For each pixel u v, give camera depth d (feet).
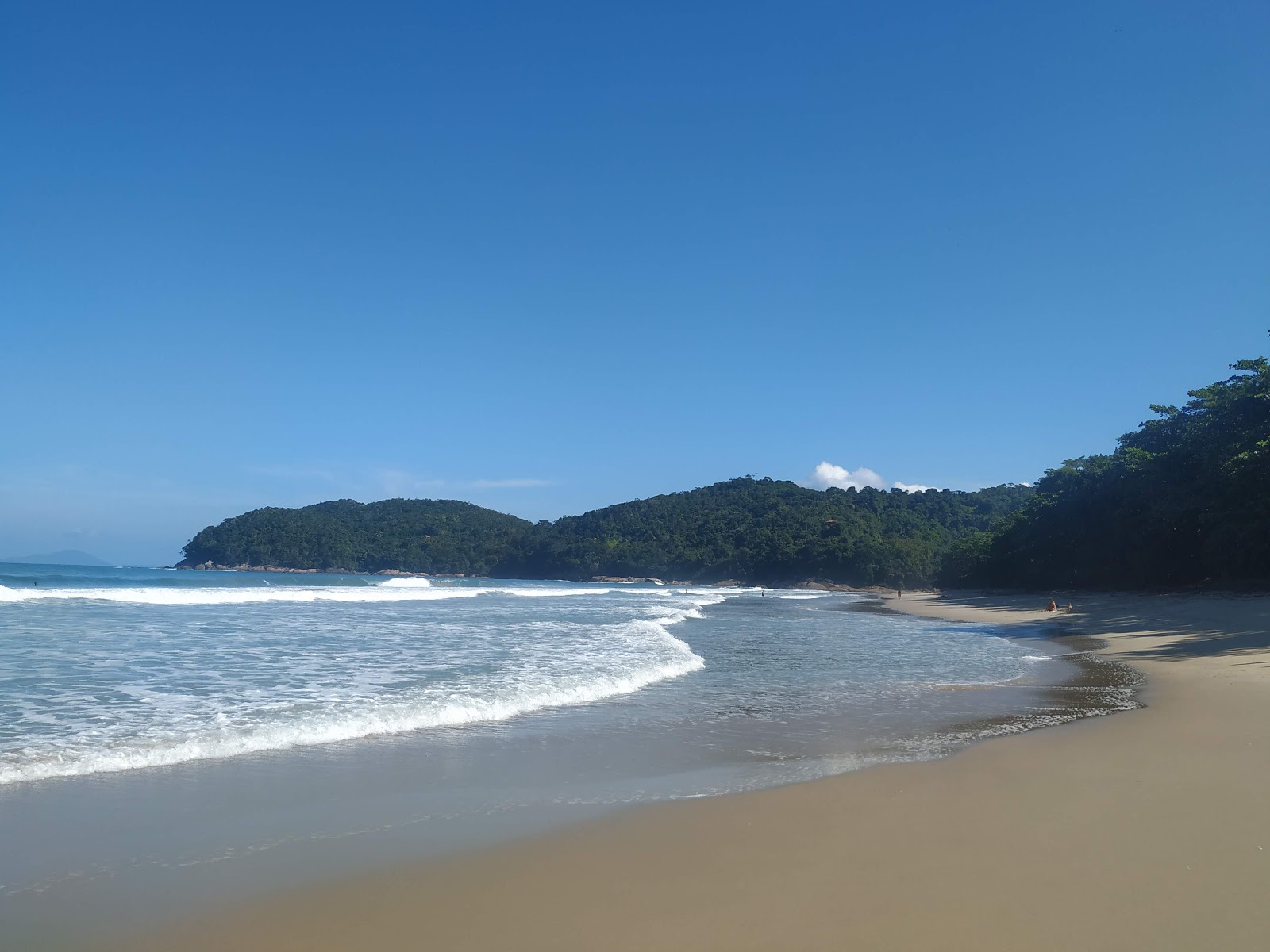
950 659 63.46
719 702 40.57
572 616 111.14
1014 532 216.74
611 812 21.45
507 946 13.57
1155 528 148.05
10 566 309.01
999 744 29.58
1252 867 16.25
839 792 23.08
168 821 20.33
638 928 14.20
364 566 537.24
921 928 13.76
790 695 43.39
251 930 14.38
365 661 51.16
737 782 24.62
